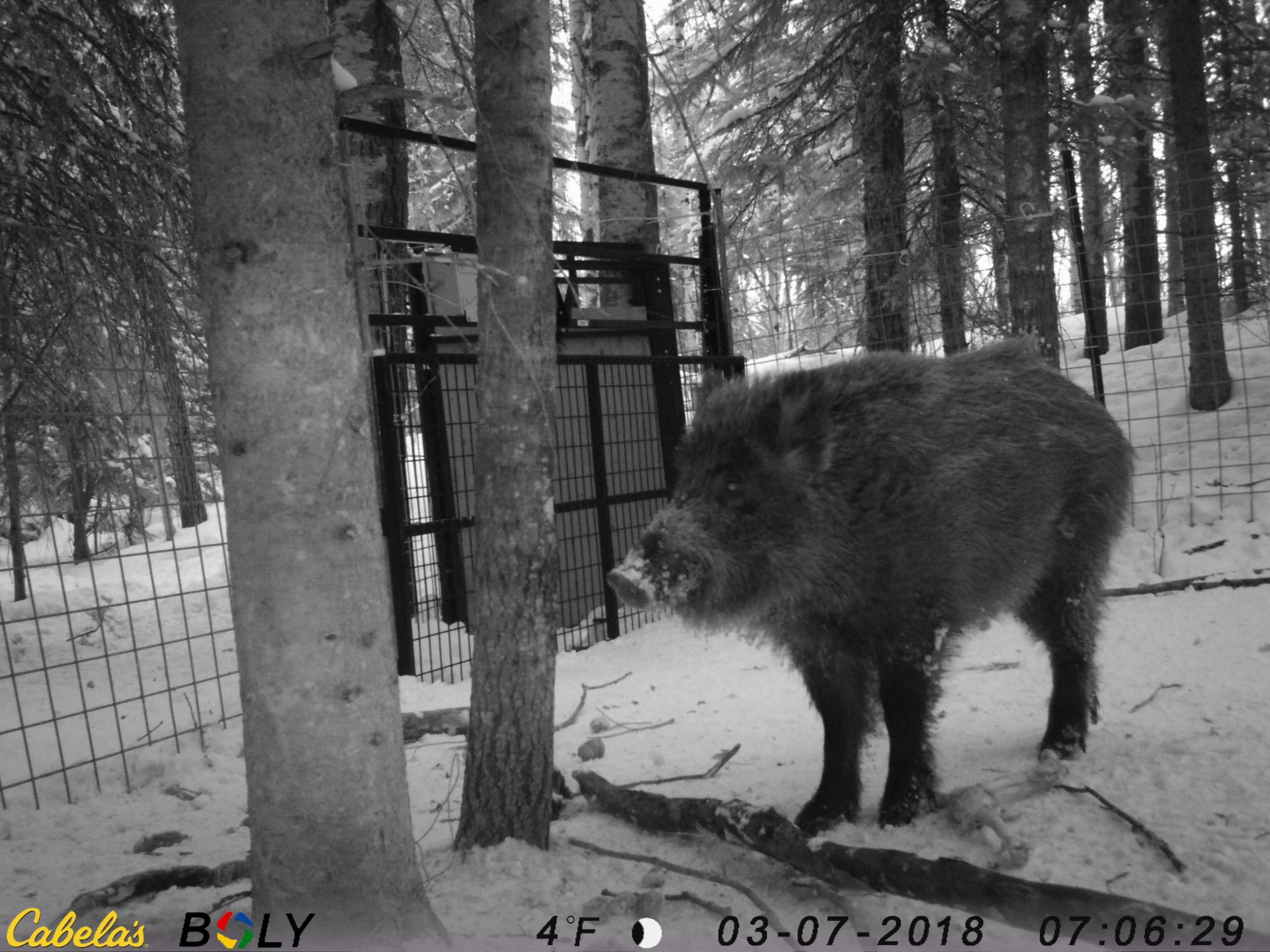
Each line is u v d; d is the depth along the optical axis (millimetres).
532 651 3521
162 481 5938
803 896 3256
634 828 3896
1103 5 15195
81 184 6375
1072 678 4629
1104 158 13945
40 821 4516
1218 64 15188
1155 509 9156
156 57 6789
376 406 6559
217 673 5828
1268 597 6980
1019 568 4273
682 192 18234
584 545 8289
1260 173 14891
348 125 6035
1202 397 11281
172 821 4496
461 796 4543
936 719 4012
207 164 2484
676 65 11266
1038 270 9312
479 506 3523
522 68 3373
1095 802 3814
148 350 6457
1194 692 5270
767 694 6031
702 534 3801
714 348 9094
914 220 12938
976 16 12461
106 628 9211
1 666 7941
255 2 2459
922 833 3688
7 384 7000
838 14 12711
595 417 7887
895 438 3895
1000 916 2824
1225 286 15414
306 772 2605
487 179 3398
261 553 2561
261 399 2508
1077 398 4812
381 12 9070
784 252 10828
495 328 3402
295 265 2510
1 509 9891
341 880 2639
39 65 5816
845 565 3814
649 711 5906
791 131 13695
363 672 2656
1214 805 3697
